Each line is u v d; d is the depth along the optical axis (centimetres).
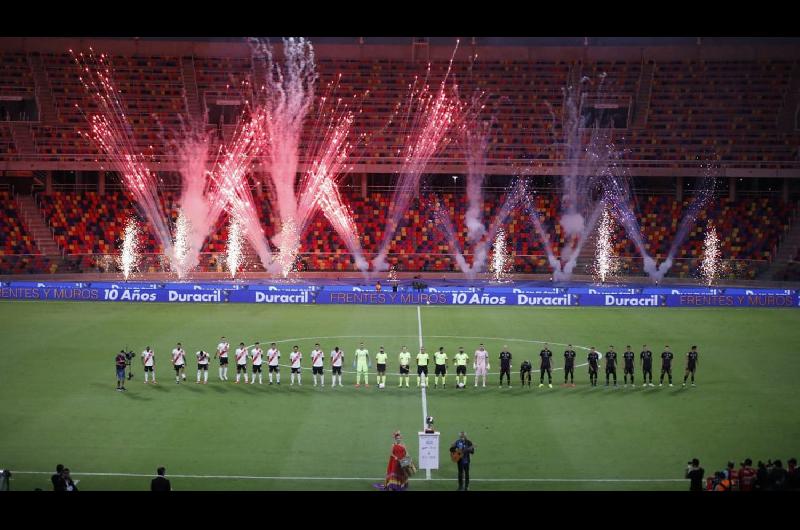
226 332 5484
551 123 9606
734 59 10019
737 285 8100
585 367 4638
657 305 6781
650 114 9688
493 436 3378
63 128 9250
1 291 6875
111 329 5544
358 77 9988
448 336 5444
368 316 6228
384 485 2781
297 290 6881
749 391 4094
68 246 8331
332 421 3575
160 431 3409
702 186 9275
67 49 9881
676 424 3538
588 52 10162
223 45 10075
